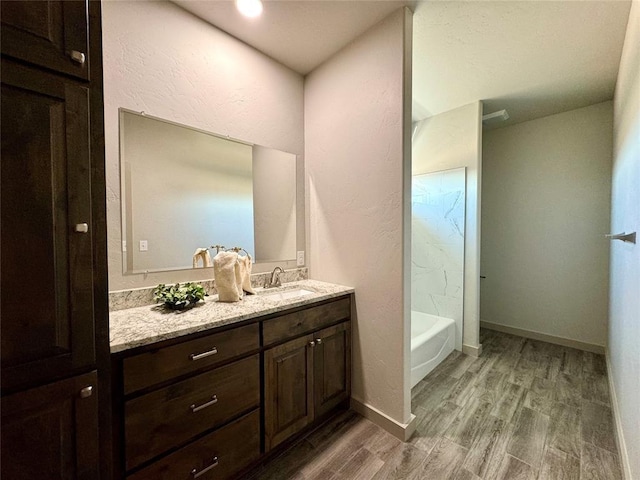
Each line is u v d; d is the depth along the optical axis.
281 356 1.50
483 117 3.11
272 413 1.46
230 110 1.86
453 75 2.31
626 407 1.49
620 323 1.88
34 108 0.75
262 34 1.83
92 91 0.85
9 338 0.73
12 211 0.73
